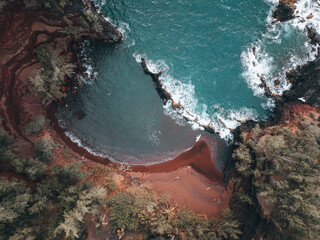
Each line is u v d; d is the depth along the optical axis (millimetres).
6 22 29359
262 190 32844
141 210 34094
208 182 38781
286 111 38312
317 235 28391
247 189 35781
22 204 26609
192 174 38906
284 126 37188
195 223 35219
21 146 33656
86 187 33312
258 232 32812
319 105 38188
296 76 39031
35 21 31516
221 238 34344
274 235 31094
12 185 27047
